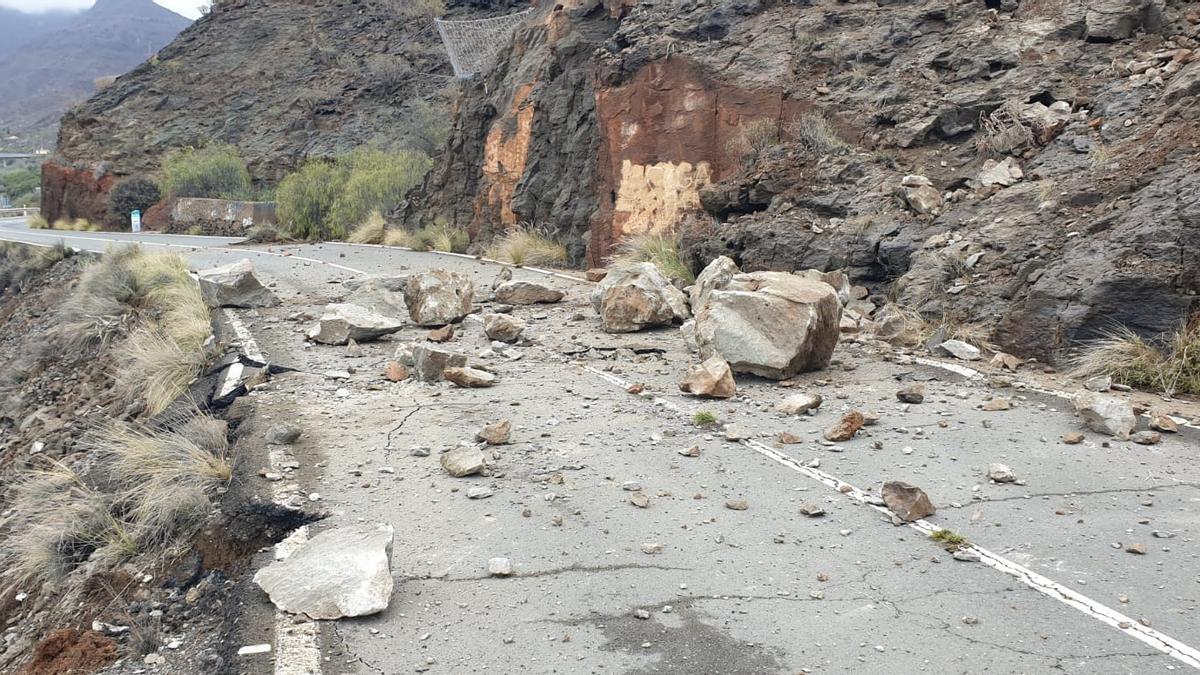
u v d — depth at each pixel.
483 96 24.58
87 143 52.72
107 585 5.64
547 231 19.38
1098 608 4.32
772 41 14.84
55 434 11.66
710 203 13.90
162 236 38.00
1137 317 8.20
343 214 30.94
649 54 15.73
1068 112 11.41
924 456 6.39
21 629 5.91
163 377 10.43
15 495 10.32
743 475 6.15
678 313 11.18
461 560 5.01
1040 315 8.78
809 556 4.95
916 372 8.67
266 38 58.72
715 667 3.95
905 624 4.24
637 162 15.79
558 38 20.52
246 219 39.28
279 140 48.09
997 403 7.39
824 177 12.69
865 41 14.17
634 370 9.21
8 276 28.66
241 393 8.72
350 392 8.48
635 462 6.45
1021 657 3.94
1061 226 9.66
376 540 4.79
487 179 22.50
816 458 6.42
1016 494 5.69
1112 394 7.72
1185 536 5.04
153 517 6.12
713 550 5.05
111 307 16.58
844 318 10.38
